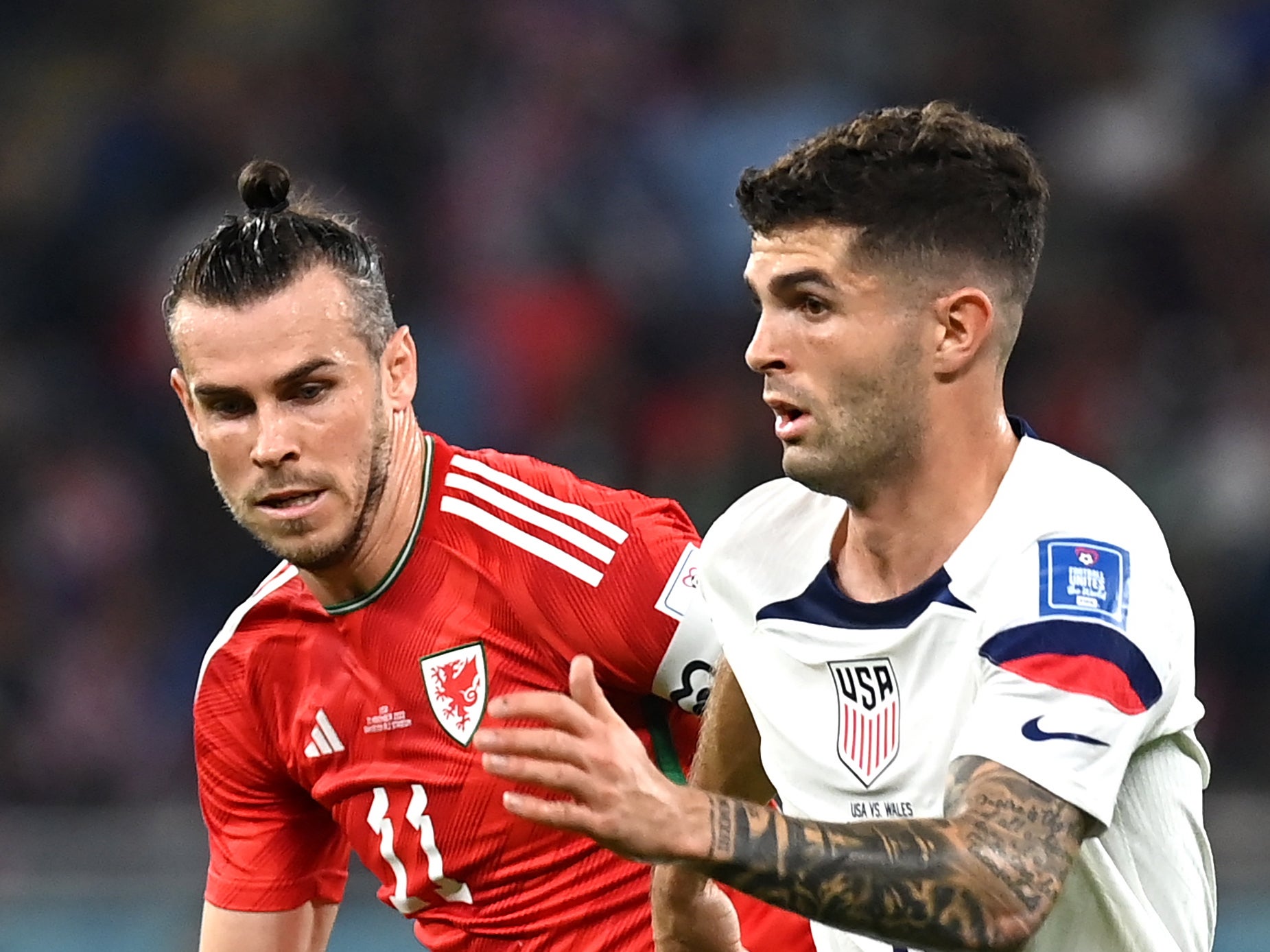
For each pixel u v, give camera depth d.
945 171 7.27
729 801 6.56
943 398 7.45
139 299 36.62
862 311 7.27
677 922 9.16
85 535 33.44
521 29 40.25
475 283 37.28
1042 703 6.90
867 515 7.71
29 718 31.78
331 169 39.28
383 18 40.78
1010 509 7.47
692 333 36.16
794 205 7.28
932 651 7.58
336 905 11.67
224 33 40.91
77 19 41.09
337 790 10.35
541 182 38.31
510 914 10.16
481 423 35.19
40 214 37.66
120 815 26.69
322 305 9.30
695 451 34.81
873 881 6.47
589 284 36.69
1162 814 7.67
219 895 11.16
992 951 6.51
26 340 36.50
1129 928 7.57
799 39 40.19
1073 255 36.94
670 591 9.77
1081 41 39.78
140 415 35.41
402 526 9.92
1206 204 37.19
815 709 8.11
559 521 9.93
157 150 38.81
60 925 22.92
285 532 9.44
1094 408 34.84
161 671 32.69
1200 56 39.34
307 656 10.30
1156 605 7.20
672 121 38.66
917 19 40.44
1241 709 30.88
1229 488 33.09
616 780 6.34
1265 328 35.97
